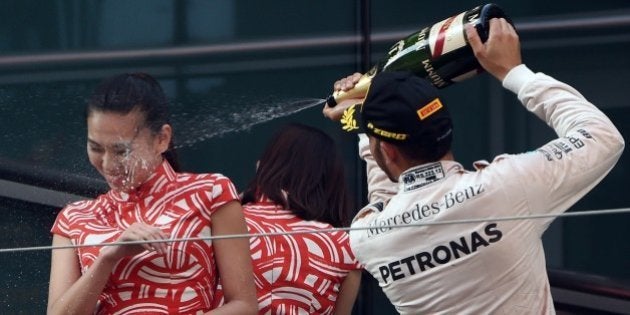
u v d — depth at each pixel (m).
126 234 10.27
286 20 16.12
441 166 10.10
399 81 10.02
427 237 10.05
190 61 15.85
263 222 12.36
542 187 9.82
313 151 12.70
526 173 9.87
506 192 9.84
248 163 16.00
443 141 10.02
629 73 16.14
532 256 9.98
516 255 9.90
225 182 10.80
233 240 10.75
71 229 10.81
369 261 10.48
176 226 10.56
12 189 14.29
